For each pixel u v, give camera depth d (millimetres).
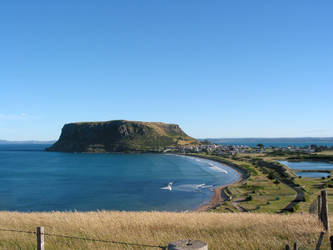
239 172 157000
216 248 13633
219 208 62625
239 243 14211
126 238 15219
